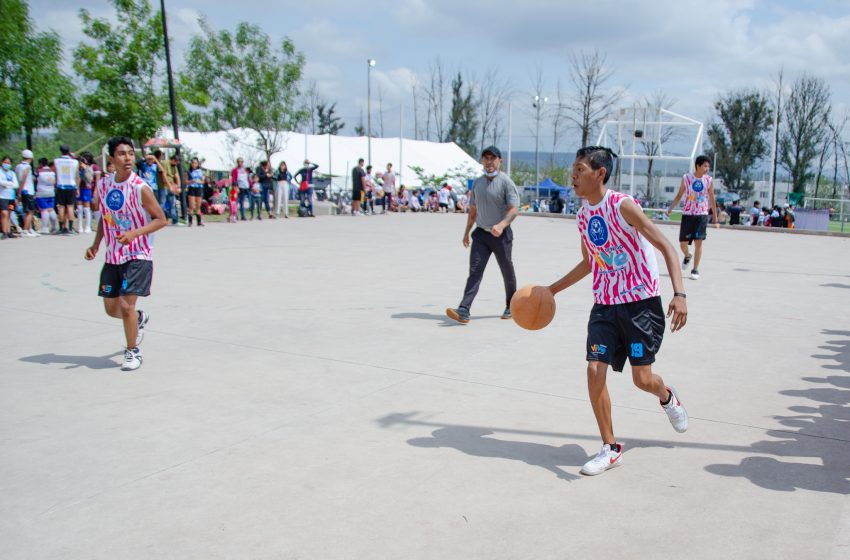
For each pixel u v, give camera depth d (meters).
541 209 37.22
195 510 3.59
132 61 27.36
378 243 17.12
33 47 24.77
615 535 3.37
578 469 4.14
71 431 4.66
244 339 7.22
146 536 3.33
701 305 9.44
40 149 32.28
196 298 9.41
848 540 3.33
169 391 5.52
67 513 3.55
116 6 27.20
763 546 3.27
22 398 5.33
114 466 4.11
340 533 3.37
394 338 7.33
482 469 4.12
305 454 4.31
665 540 3.32
